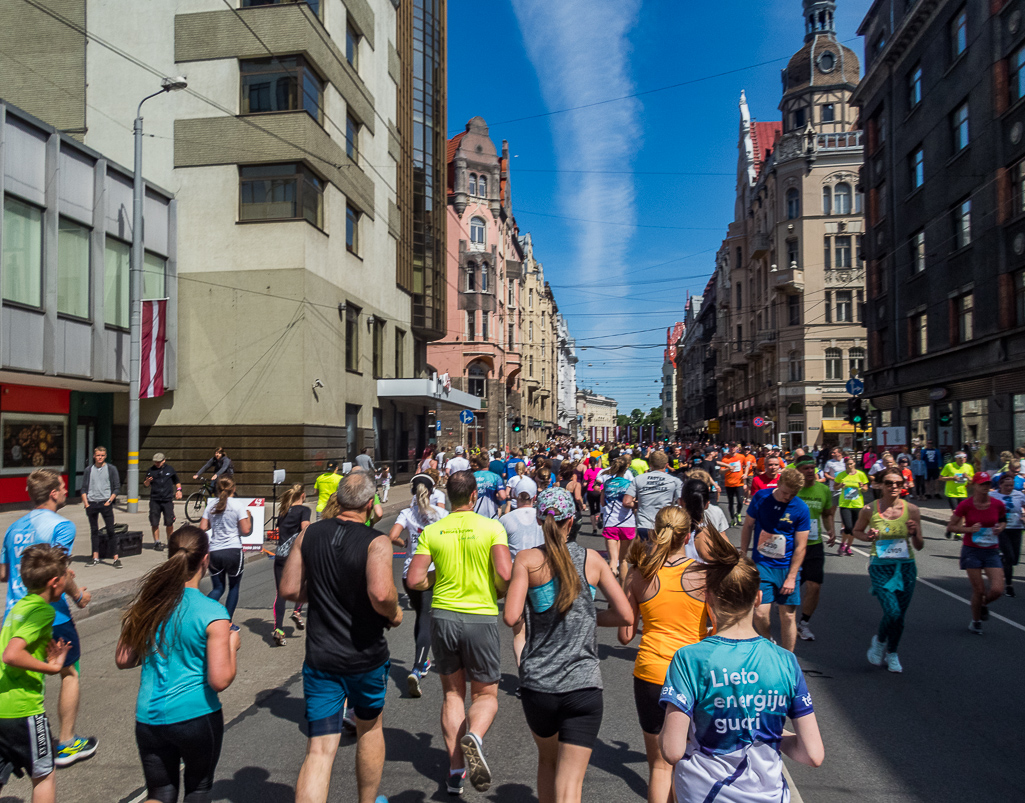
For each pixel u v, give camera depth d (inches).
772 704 94.6
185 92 868.0
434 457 1033.5
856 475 525.0
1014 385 788.0
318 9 911.7
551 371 3390.7
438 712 214.1
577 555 143.0
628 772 170.9
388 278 1202.0
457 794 160.6
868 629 307.0
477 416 1990.7
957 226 926.4
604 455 716.0
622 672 253.9
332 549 142.0
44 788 142.6
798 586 236.1
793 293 1743.4
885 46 1119.0
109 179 757.3
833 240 1706.4
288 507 292.0
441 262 1478.8
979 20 857.5
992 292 834.2
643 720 144.3
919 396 1056.2
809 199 1716.3
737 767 93.5
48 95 889.5
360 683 140.3
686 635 145.1
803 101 1904.5
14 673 141.3
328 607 140.3
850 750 182.7
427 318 1409.9
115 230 767.1
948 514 727.1
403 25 1352.1
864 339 1679.4
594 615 138.9
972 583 300.8
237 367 848.3
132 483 701.9
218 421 846.5
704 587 144.5
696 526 211.0
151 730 122.7
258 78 859.4
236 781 167.9
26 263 651.5
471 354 1980.8
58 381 722.2
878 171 1210.6
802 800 156.3
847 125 1876.2
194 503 725.9
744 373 2250.2
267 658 272.5
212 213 860.0
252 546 480.1
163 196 848.3
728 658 95.9
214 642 124.6
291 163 852.6
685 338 4296.3
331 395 925.8
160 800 124.0
